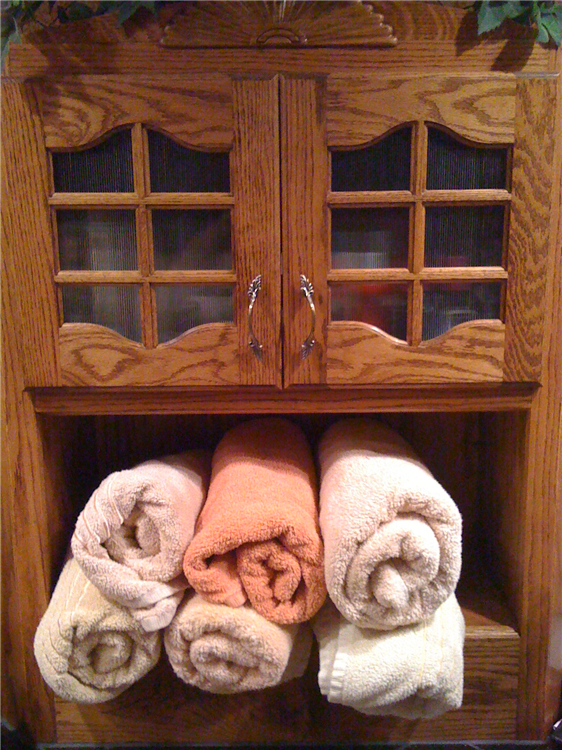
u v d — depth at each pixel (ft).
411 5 1.76
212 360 1.86
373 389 1.93
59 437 2.23
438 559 1.66
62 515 2.25
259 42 1.76
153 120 1.75
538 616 2.08
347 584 1.66
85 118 1.75
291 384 1.88
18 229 1.82
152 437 2.62
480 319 1.89
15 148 1.77
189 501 1.90
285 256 1.81
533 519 2.04
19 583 2.04
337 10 1.75
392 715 2.04
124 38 1.77
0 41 1.86
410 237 1.83
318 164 1.77
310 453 2.31
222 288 1.86
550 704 2.15
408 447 2.14
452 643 1.81
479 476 2.62
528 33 1.78
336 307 1.87
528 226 1.83
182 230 1.84
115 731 2.15
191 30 1.76
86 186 1.82
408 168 1.81
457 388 1.94
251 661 1.72
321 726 2.14
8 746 2.08
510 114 1.77
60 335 1.87
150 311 1.85
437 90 1.74
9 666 2.10
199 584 1.71
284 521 1.69
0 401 1.94
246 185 1.77
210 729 2.15
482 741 2.15
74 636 1.78
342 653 1.75
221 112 1.74
